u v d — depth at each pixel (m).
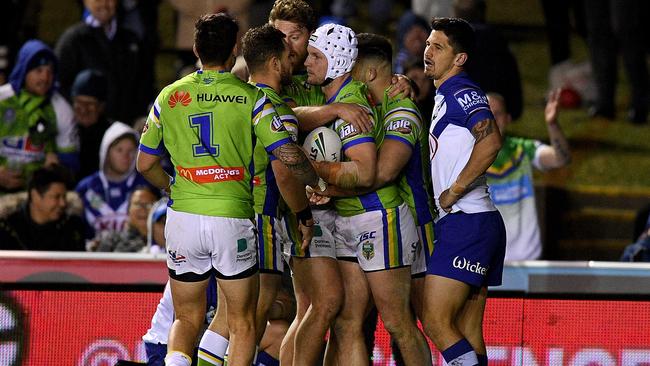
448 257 21.94
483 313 23.09
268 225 22.27
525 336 24.84
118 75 39.19
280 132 20.56
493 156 21.50
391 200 22.31
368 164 21.53
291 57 22.31
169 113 20.89
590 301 24.92
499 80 35.62
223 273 20.86
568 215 40.44
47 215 29.02
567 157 30.72
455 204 22.05
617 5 48.31
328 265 22.36
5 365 24.50
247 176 21.00
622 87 54.12
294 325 23.14
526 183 30.94
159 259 24.72
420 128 22.61
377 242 22.22
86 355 24.62
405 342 22.50
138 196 29.73
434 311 22.02
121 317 24.66
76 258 24.66
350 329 22.59
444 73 22.31
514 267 24.94
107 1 38.66
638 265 25.02
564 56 52.53
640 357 24.97
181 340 21.16
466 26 22.19
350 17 56.38
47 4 58.12
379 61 22.88
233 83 20.84
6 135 33.59
